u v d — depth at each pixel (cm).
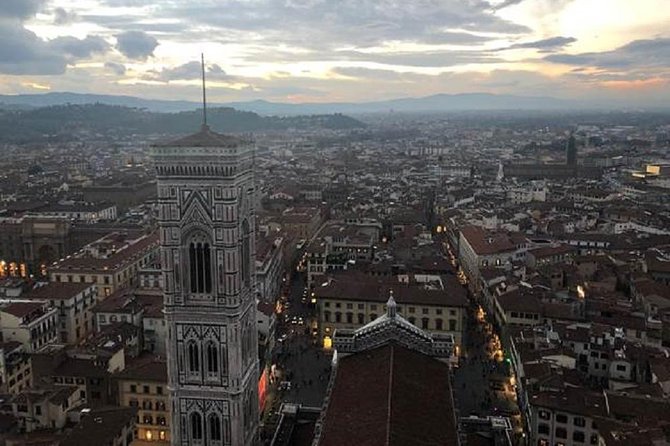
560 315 19412
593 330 17475
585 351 16812
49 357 15338
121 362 16162
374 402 8144
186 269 10138
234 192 9850
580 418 13500
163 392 14662
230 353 10269
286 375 18062
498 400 16512
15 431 12644
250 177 10838
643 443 11494
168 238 10038
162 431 14775
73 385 14425
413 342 10388
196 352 10381
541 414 13850
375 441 7100
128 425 12838
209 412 10512
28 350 17438
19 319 17475
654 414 13050
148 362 15462
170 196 9925
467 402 16362
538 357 16050
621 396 13775
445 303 19675
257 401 11606
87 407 13562
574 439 13612
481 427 10738
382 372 9075
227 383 10362
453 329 19688
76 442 11556
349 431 7725
